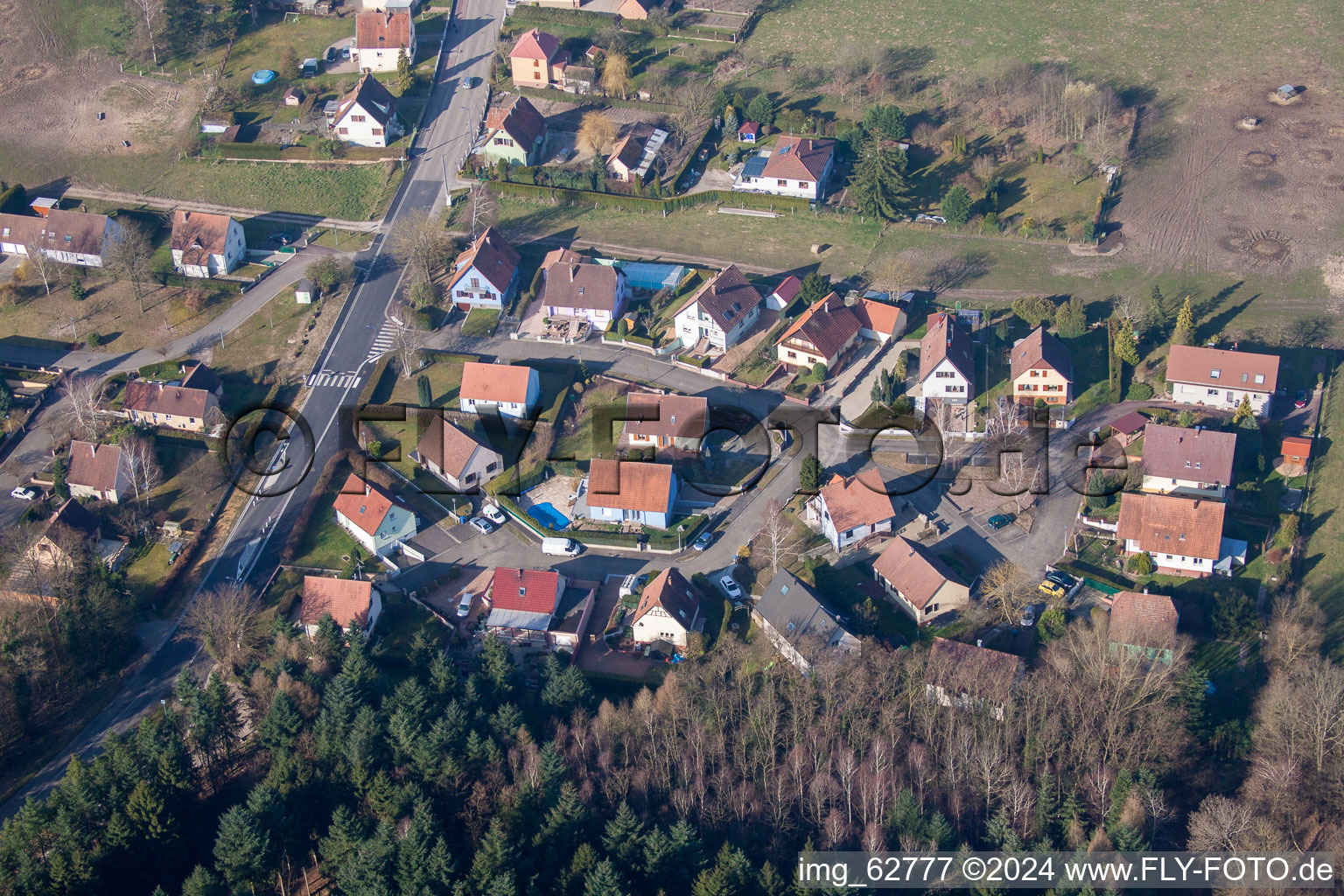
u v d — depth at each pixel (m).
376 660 133.50
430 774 116.75
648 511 148.38
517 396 161.88
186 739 123.94
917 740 121.25
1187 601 136.12
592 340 176.62
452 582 145.38
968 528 147.25
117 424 164.88
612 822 110.50
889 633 135.25
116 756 117.88
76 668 136.62
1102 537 146.00
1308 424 157.12
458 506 154.12
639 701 122.81
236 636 135.88
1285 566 139.75
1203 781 118.25
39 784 127.50
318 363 174.25
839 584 141.38
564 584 141.75
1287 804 114.50
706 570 145.00
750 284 178.50
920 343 170.25
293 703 123.12
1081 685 122.44
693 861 109.56
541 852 111.31
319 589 138.62
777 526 146.75
